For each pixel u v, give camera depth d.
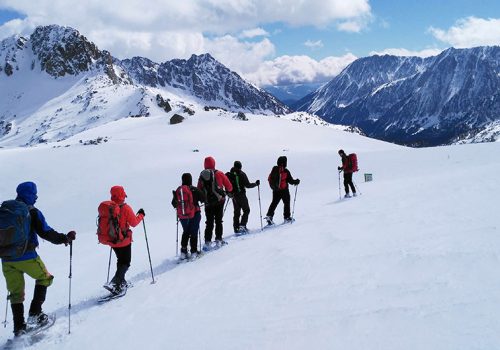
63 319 7.96
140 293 8.66
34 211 7.11
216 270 9.00
